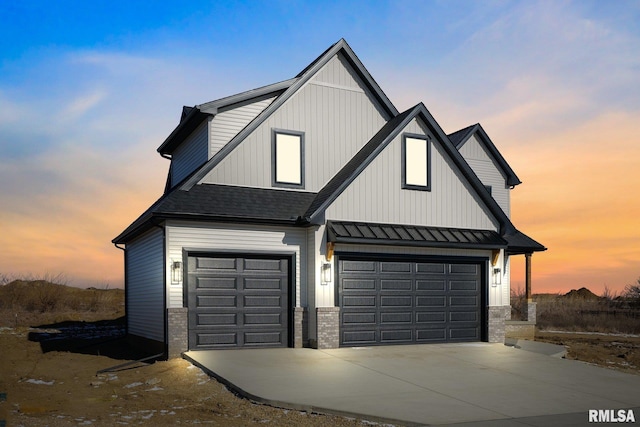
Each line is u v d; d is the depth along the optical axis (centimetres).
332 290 1650
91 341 2206
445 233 1805
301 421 951
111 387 1252
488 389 1209
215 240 1577
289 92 1772
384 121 1939
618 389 1275
